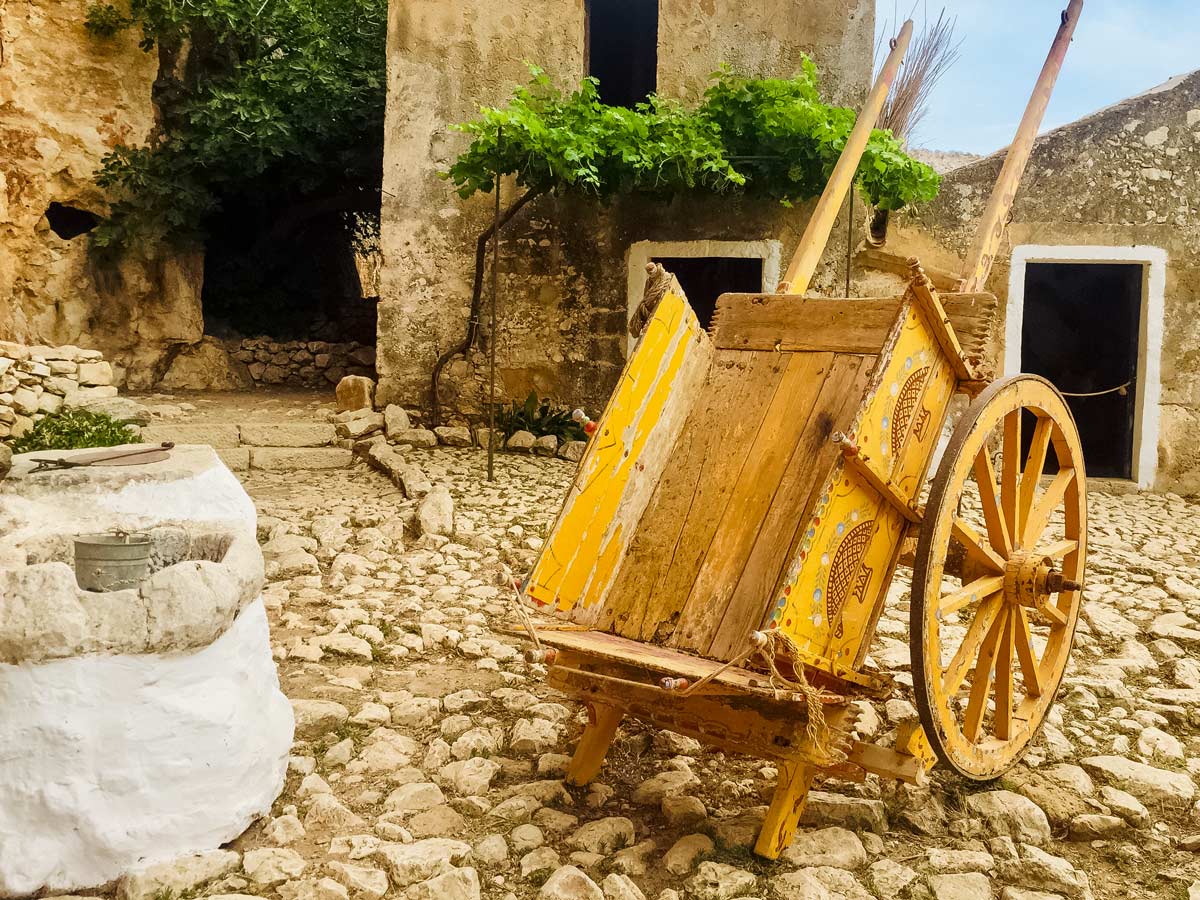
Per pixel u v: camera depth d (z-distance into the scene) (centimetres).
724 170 826
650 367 318
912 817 313
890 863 287
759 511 311
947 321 298
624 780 338
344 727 365
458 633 470
